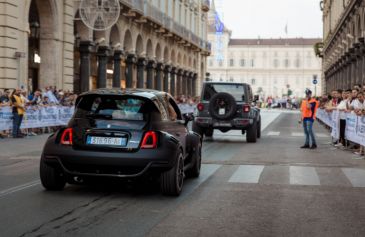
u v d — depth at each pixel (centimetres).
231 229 639
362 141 1464
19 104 1892
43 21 2556
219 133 2412
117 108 841
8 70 2183
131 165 798
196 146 1030
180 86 5384
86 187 911
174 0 4928
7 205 761
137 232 617
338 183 992
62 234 605
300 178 1048
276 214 725
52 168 845
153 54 4359
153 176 857
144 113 837
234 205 780
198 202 800
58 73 2614
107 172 812
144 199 817
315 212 741
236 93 1916
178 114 988
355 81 3788
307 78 14125
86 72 3014
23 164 1228
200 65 6431
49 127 2191
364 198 848
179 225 654
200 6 6281
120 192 872
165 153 808
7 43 2175
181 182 866
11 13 2192
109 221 671
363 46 3359
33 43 2606
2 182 964
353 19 3922
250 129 1902
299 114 5638
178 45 5247
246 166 1227
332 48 6000
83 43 2983
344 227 657
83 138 814
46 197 820
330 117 2623
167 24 4475
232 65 14300
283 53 14175
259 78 14262
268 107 9444
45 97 2177
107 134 810
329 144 1883
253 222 677
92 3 2730
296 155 1487
